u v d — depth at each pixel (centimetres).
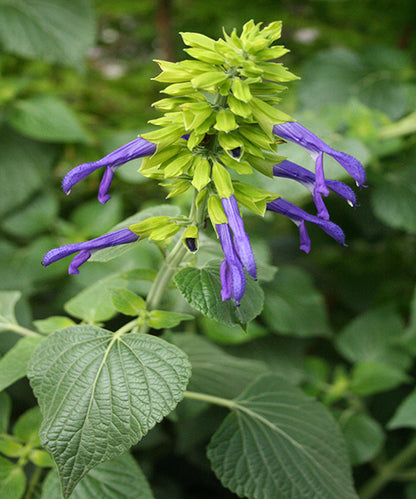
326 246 71
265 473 32
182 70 28
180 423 49
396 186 52
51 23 56
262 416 34
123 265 46
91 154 57
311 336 59
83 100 69
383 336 54
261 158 28
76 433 28
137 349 29
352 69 65
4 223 54
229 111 27
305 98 66
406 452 49
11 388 45
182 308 43
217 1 82
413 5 73
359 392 48
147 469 54
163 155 28
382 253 76
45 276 50
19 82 56
